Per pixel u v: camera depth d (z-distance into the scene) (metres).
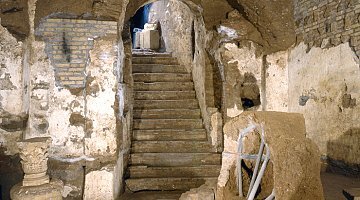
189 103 6.07
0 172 3.67
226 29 4.84
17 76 3.65
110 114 3.94
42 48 3.86
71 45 3.88
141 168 4.79
